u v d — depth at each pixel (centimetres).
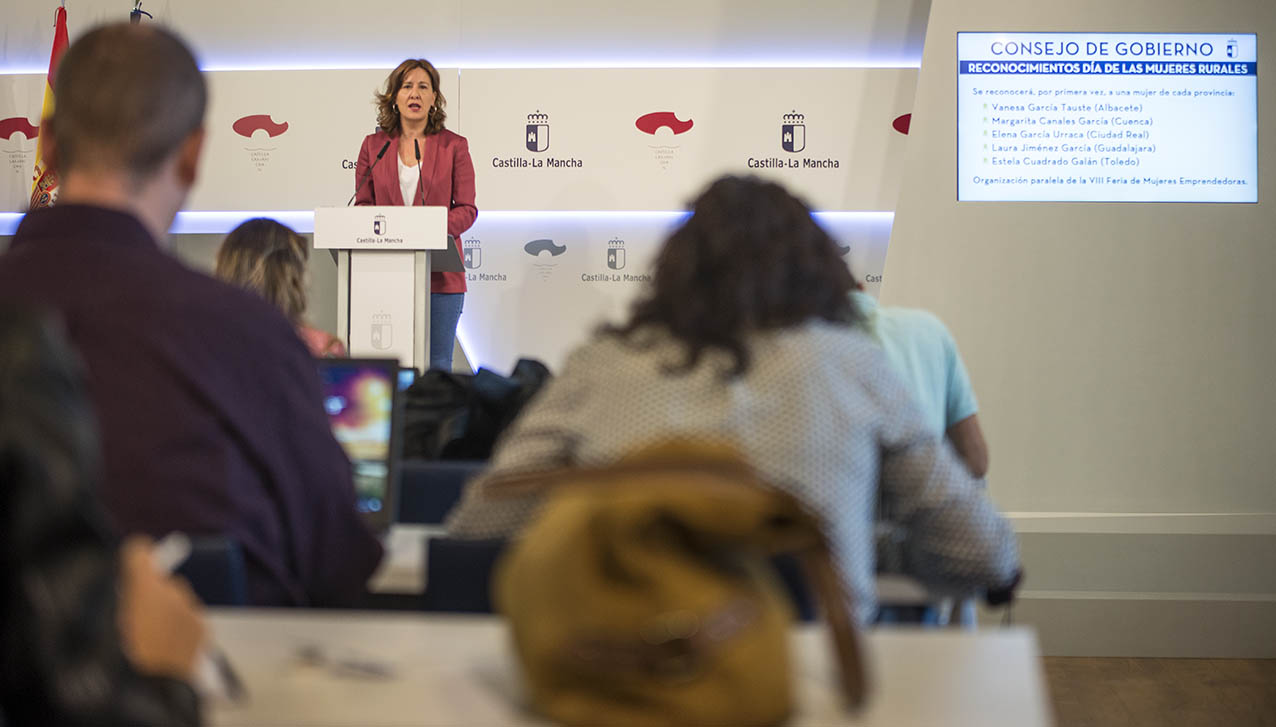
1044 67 691
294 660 123
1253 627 577
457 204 762
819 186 827
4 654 79
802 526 106
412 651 126
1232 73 678
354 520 199
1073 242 688
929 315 326
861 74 823
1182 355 679
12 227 855
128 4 845
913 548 200
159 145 185
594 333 193
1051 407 686
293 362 193
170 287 183
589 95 836
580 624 102
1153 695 501
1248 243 675
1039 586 599
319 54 842
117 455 173
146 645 94
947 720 106
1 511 79
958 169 696
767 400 178
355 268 546
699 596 100
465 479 307
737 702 99
